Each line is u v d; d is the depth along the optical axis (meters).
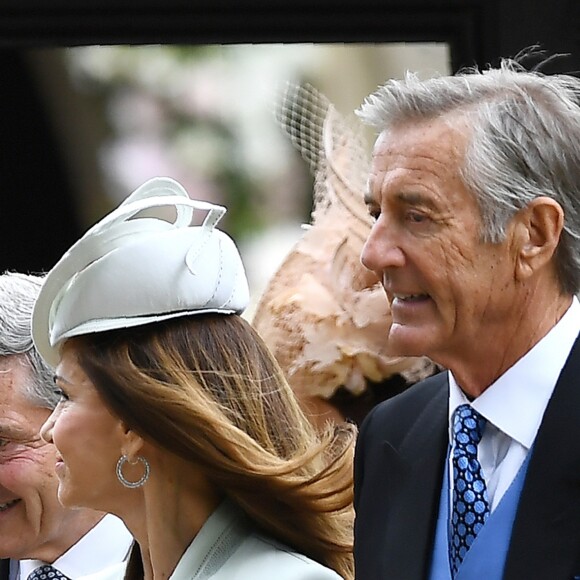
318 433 11.99
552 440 9.35
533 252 9.37
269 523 10.46
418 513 10.00
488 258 9.34
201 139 15.49
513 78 9.58
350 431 11.12
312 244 12.60
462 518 9.62
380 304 12.18
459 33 13.91
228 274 10.66
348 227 12.58
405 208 9.38
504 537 9.44
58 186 15.18
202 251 10.52
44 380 12.13
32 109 15.11
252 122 15.59
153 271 10.35
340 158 13.10
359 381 12.21
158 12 13.83
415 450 10.27
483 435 9.76
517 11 13.74
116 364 10.27
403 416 10.55
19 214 15.13
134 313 10.34
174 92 15.41
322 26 13.89
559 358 9.54
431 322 9.45
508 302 9.43
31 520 12.23
